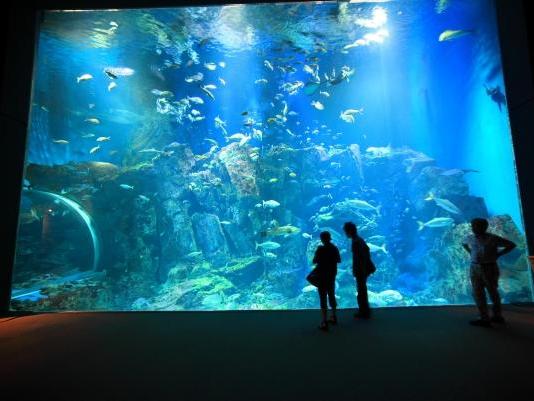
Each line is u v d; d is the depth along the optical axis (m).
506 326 5.18
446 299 14.76
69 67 21.31
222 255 18.62
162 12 14.34
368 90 28.16
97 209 18.75
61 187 18.67
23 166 7.62
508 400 2.68
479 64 20.89
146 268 18.17
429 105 26.16
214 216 18.97
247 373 3.44
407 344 4.35
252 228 18.94
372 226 19.05
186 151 20.30
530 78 6.90
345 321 5.77
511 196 20.34
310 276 5.41
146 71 22.52
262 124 25.45
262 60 22.62
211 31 16.62
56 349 4.40
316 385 3.09
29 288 16.16
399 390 2.93
